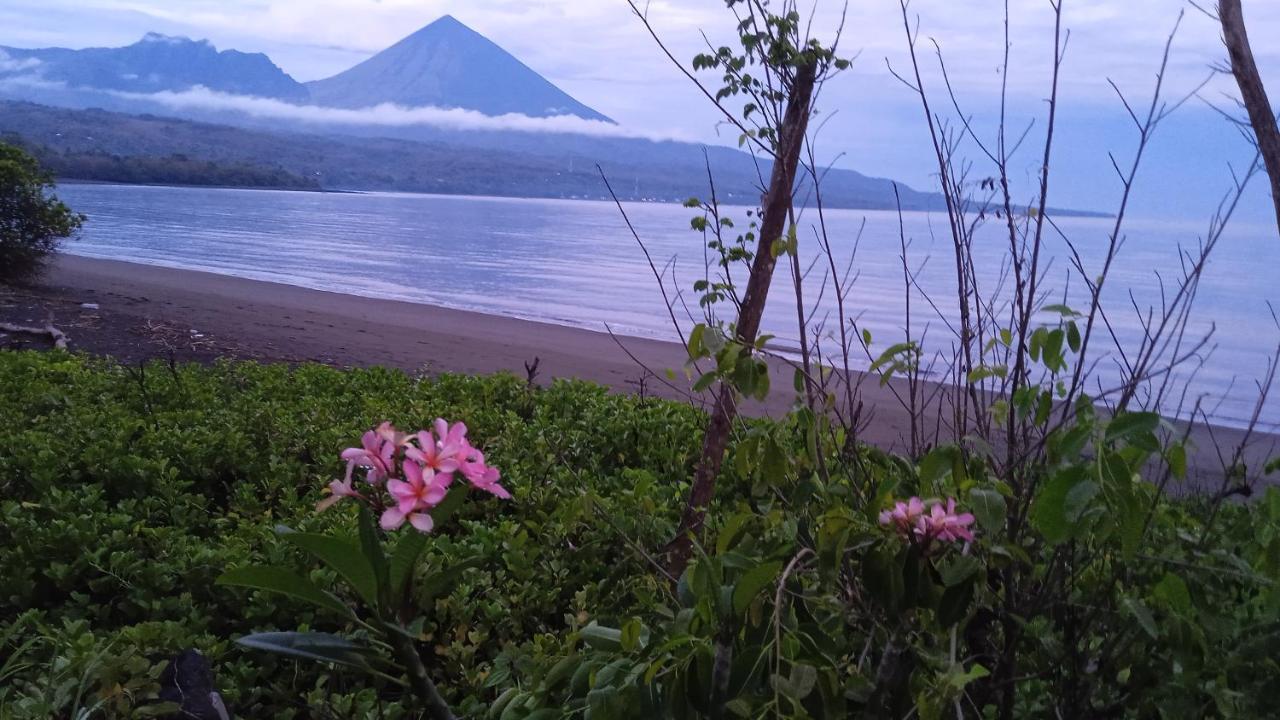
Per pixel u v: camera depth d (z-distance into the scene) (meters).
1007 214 3.15
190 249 39.59
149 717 2.49
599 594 3.99
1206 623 2.37
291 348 13.90
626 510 4.55
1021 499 2.58
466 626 3.70
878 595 2.21
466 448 1.80
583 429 6.62
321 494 5.07
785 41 3.66
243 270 31.77
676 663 2.06
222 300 19.64
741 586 1.98
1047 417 2.51
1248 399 13.91
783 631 2.14
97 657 2.65
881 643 2.49
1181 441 2.05
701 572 2.16
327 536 1.70
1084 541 2.44
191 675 2.70
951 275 33.94
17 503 4.48
